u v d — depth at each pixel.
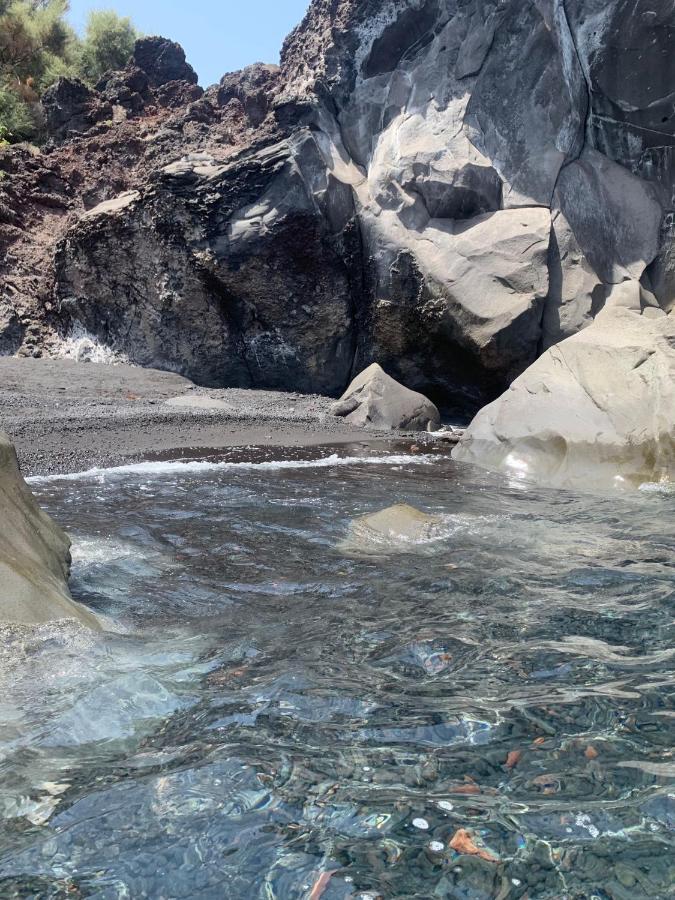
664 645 3.43
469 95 15.98
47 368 15.95
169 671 3.12
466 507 6.84
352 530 5.80
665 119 14.91
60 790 2.24
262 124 16.84
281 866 1.91
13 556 3.78
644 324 10.09
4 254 19.20
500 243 14.99
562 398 9.44
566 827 2.06
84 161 21.45
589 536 5.66
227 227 15.72
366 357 16.52
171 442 10.52
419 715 2.72
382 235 15.77
